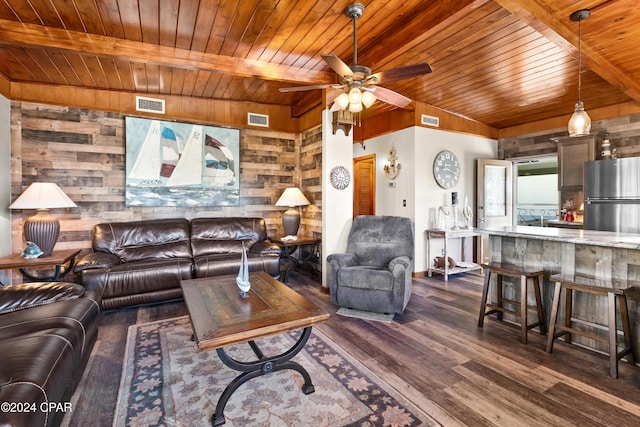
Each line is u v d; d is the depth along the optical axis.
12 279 3.80
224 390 1.89
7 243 3.64
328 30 2.94
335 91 4.04
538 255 2.98
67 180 4.00
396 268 3.23
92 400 1.92
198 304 2.15
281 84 4.20
